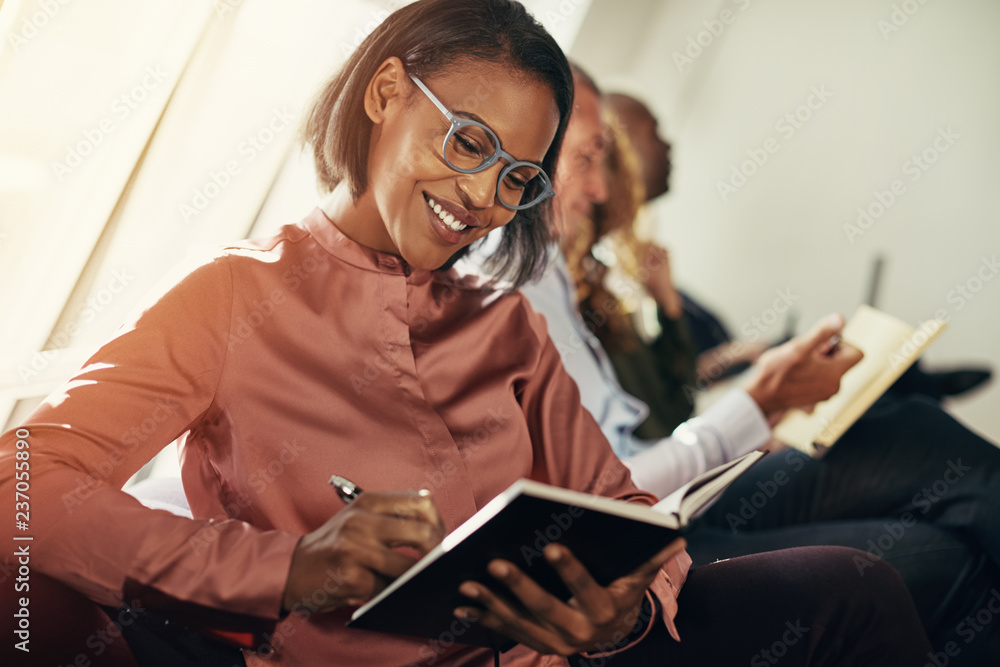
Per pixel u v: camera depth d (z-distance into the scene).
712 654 0.89
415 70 0.89
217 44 1.58
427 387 0.95
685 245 3.40
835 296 3.31
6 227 1.37
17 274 1.40
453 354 0.98
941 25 3.21
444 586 0.67
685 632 0.90
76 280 1.45
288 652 0.85
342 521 0.68
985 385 3.05
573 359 1.68
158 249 1.65
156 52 1.44
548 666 0.91
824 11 3.30
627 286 2.55
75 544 0.69
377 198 0.91
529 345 1.05
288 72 1.75
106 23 1.37
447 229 0.89
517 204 0.91
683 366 2.62
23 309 1.42
